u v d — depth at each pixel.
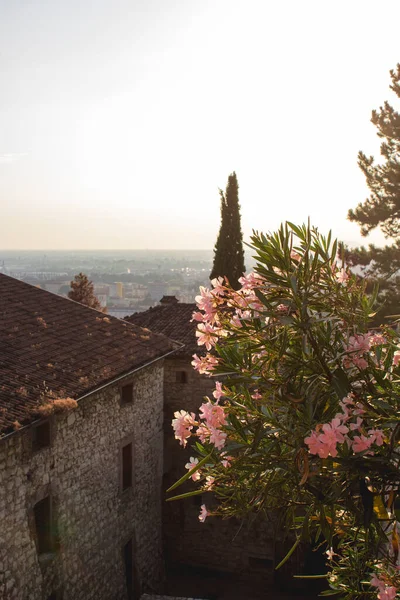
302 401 4.18
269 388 4.30
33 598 10.98
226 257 27.59
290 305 4.21
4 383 11.16
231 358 4.43
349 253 21.84
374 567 4.83
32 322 14.70
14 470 10.67
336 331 4.36
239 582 18.47
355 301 4.48
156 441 17.28
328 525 4.20
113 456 14.49
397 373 4.47
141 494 16.12
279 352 4.21
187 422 4.59
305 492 4.20
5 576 10.29
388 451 3.97
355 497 4.24
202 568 19.09
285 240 4.31
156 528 17.17
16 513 10.68
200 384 19.30
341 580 5.23
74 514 12.60
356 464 3.98
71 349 14.05
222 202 27.70
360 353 4.29
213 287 4.73
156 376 17.41
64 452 12.30
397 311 19.06
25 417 10.23
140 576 15.70
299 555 18.11
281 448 4.38
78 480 12.81
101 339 15.55
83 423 13.09
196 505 19.17
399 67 22.83
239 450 4.26
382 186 23.00
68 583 12.16
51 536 11.73
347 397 3.95
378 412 4.20
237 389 4.69
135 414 15.84
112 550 14.24
